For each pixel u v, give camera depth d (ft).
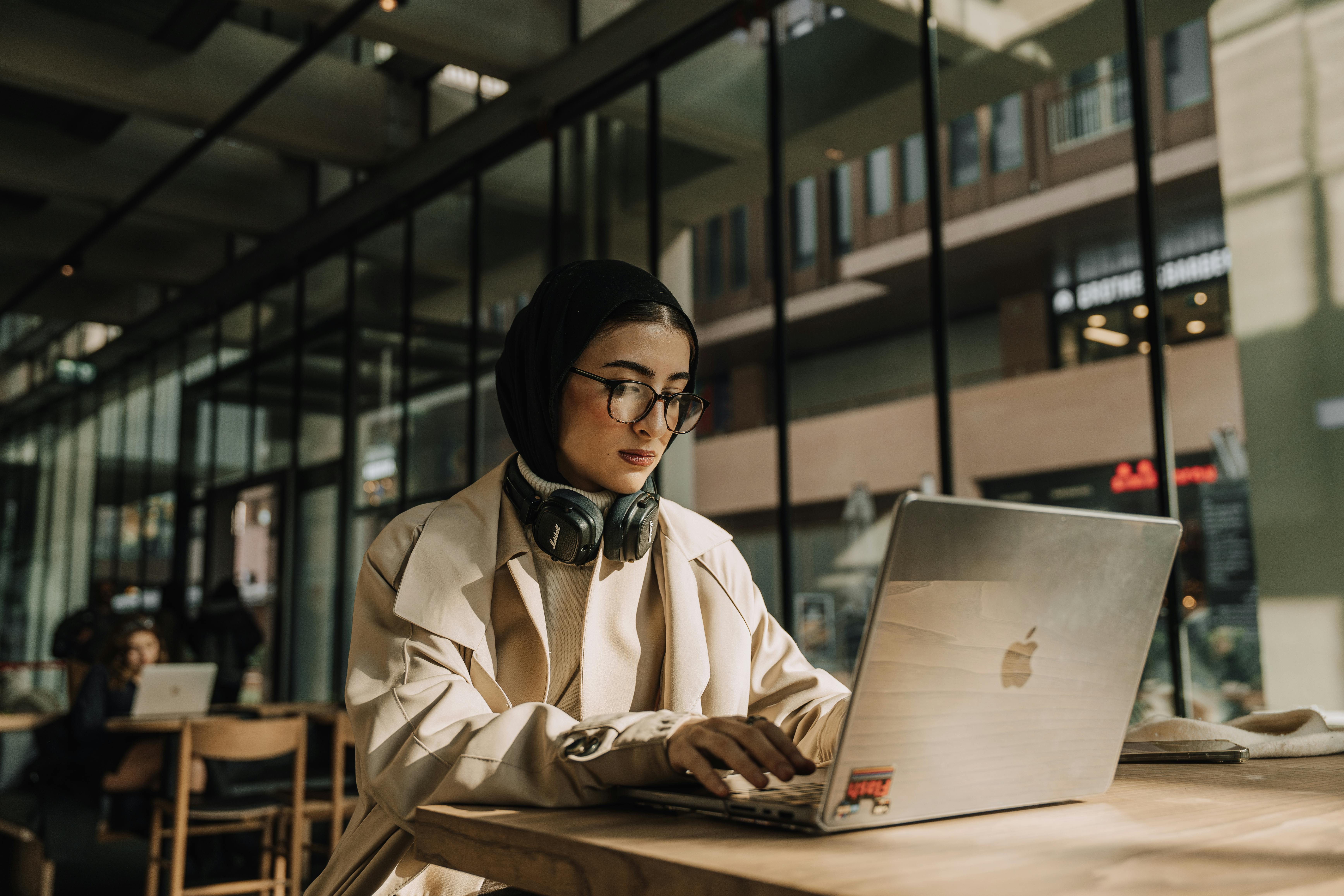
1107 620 2.62
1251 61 13.01
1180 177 31.73
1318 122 12.39
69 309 35.42
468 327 22.49
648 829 2.27
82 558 42.01
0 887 14.46
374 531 24.72
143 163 26.05
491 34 18.80
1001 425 54.70
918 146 57.00
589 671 3.49
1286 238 12.62
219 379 32.65
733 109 17.65
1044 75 15.55
